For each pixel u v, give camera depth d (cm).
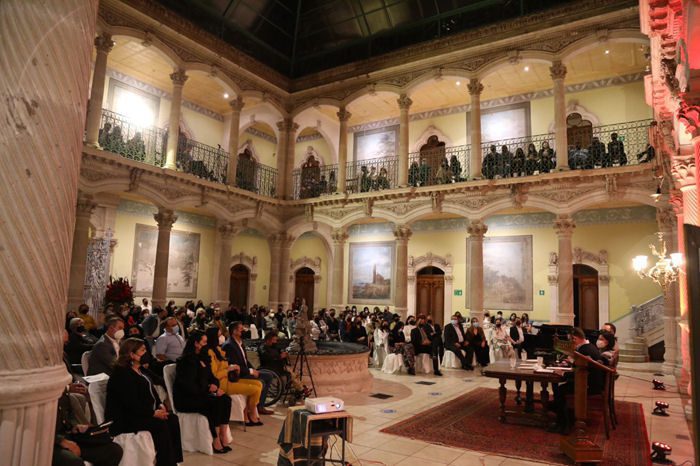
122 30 1521
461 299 2025
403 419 803
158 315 1249
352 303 2311
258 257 2450
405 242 1767
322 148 2455
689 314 395
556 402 764
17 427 280
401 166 1798
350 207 1892
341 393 994
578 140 1839
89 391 520
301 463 502
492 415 842
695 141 586
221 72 1812
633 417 851
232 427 732
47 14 311
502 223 1962
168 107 2052
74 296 1384
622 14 1435
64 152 316
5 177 290
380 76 1888
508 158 1673
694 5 485
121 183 1498
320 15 1983
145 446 499
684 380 1067
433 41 1753
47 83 307
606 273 1731
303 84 2062
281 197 2039
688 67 529
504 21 1619
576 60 1702
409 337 1453
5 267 286
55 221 309
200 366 648
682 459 629
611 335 888
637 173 1382
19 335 288
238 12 1845
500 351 1414
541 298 1838
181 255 2091
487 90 1958
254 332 1522
